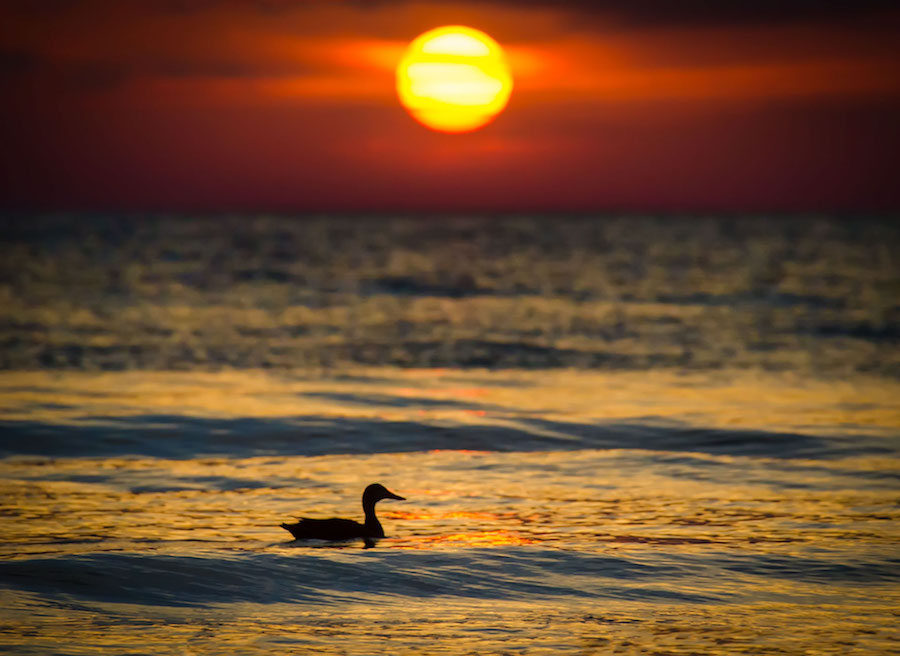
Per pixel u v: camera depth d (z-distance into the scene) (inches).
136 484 2253.9
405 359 4530.0
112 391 3474.4
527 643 1302.9
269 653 1254.9
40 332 5329.7
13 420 2874.0
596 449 2662.4
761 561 1665.8
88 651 1248.8
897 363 4419.3
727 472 2395.4
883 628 1359.5
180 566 1598.2
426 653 1263.5
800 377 4003.4
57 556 1640.0
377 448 2667.3
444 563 1643.7
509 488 2244.1
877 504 2081.7
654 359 4559.5
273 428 2851.9
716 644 1299.2
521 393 3563.0
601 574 1595.7
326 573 1585.9
